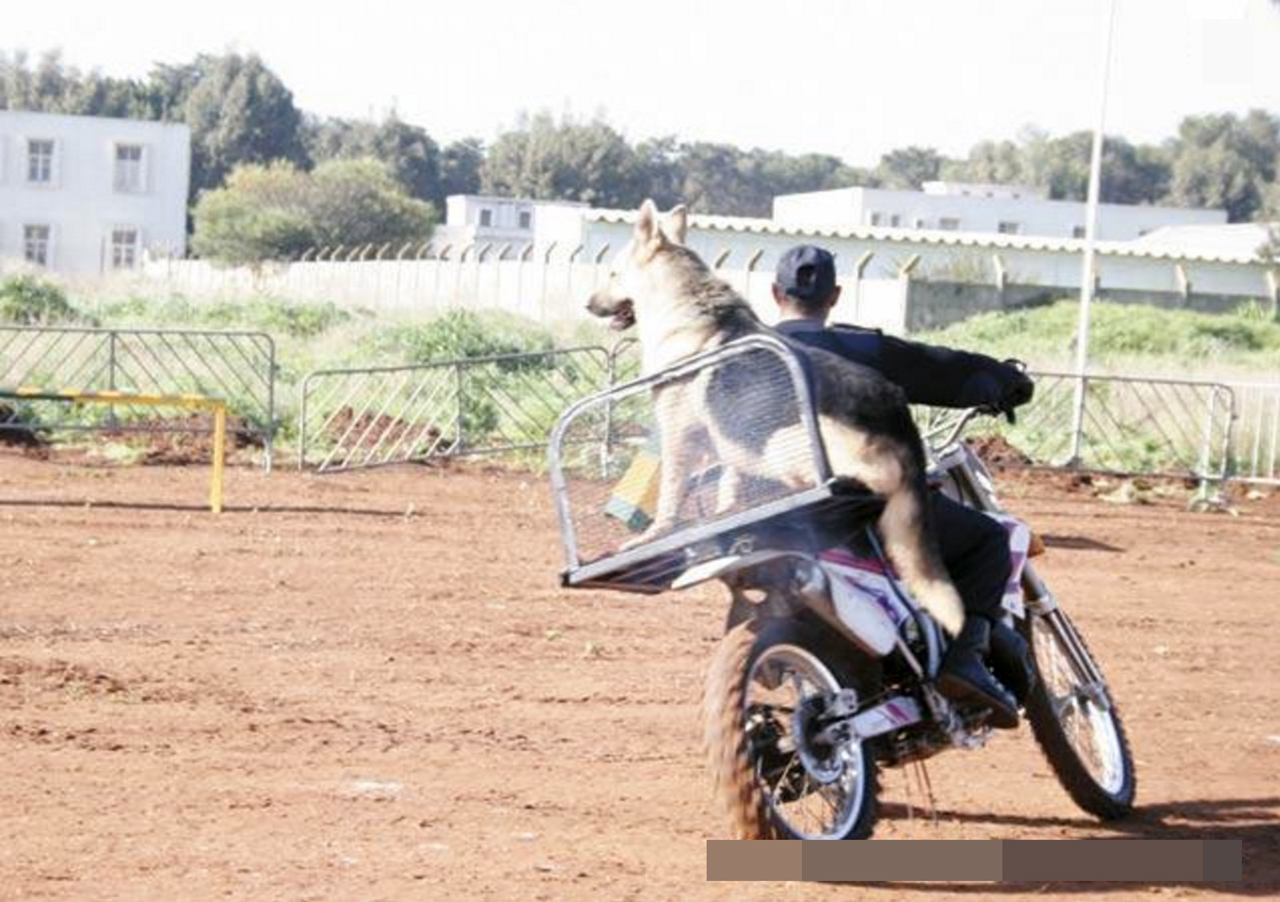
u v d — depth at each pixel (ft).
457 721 35.86
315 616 46.62
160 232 358.23
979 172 593.83
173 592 49.24
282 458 85.46
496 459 88.58
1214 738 38.11
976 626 27.43
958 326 166.81
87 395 64.54
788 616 26.50
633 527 26.99
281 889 24.23
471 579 53.83
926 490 26.30
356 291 221.46
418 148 553.23
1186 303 202.90
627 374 100.63
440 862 26.04
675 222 31.99
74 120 350.84
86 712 34.96
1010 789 32.96
